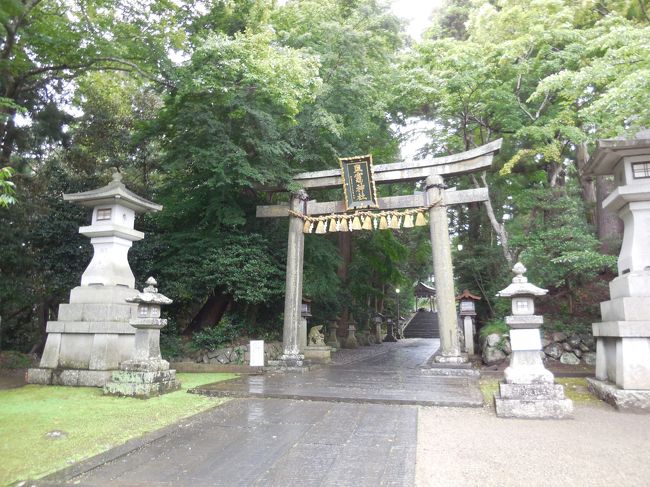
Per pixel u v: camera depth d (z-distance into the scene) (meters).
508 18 13.46
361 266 23.67
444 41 13.71
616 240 13.49
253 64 10.59
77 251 12.84
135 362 8.11
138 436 5.34
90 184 14.12
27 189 13.70
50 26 11.89
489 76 13.48
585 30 12.88
